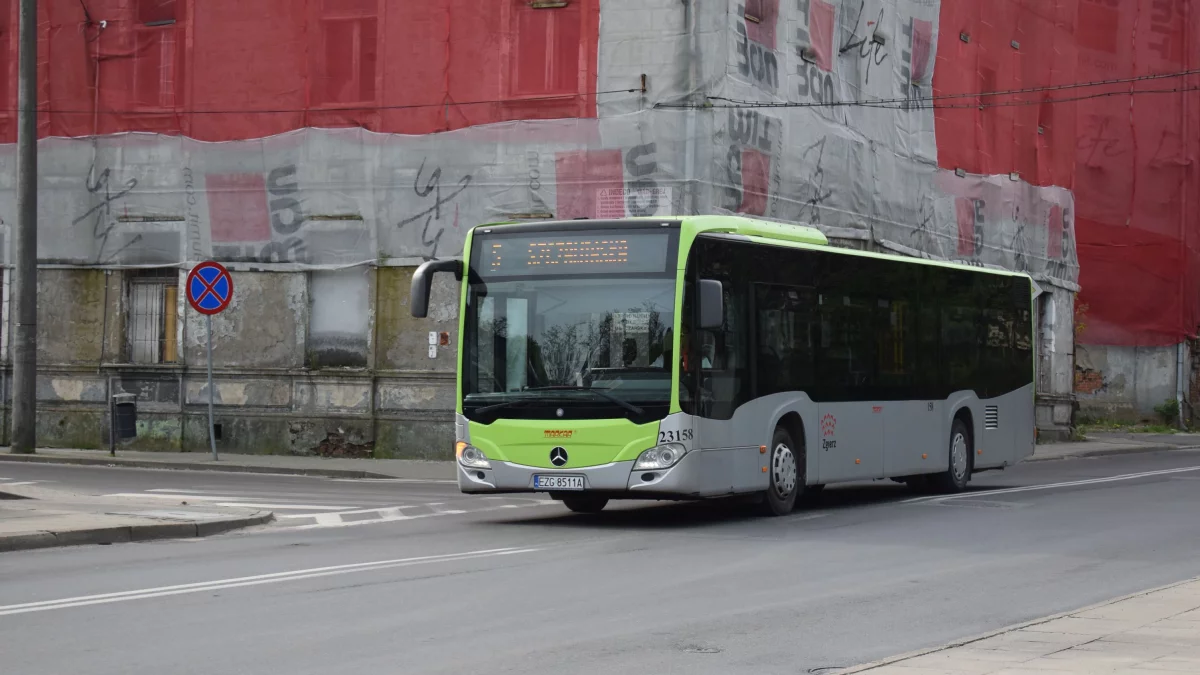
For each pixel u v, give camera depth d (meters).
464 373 15.87
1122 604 9.77
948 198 34.56
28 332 25.84
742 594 10.53
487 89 26.53
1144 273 43.72
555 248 15.72
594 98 26.03
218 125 27.77
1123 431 43.25
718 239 15.90
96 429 28.27
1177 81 44.28
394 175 26.89
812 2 29.03
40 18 28.92
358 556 12.79
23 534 13.27
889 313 19.31
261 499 18.53
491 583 11.00
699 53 25.69
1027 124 37.88
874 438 18.81
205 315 27.09
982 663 7.50
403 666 7.68
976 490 21.55
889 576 11.62
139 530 14.27
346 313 27.12
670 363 15.15
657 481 15.02
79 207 28.55
